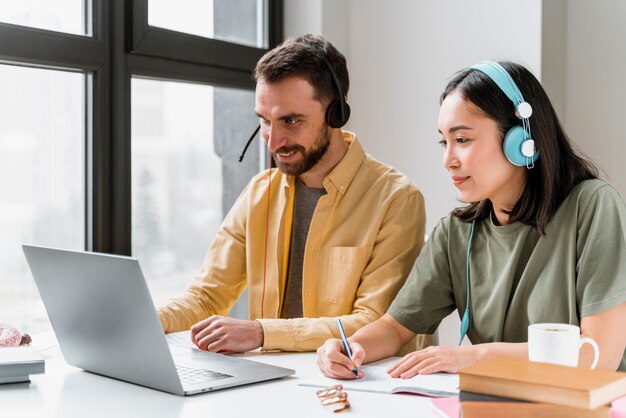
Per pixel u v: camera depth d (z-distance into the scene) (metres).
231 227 2.22
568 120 2.75
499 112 1.58
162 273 2.65
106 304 1.41
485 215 1.77
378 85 2.99
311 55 2.01
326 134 2.05
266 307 2.12
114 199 2.36
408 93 2.92
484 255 1.76
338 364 1.47
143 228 2.55
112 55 2.35
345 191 2.08
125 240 2.40
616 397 1.03
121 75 2.37
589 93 2.71
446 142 1.65
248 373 1.49
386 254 2.00
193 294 2.15
